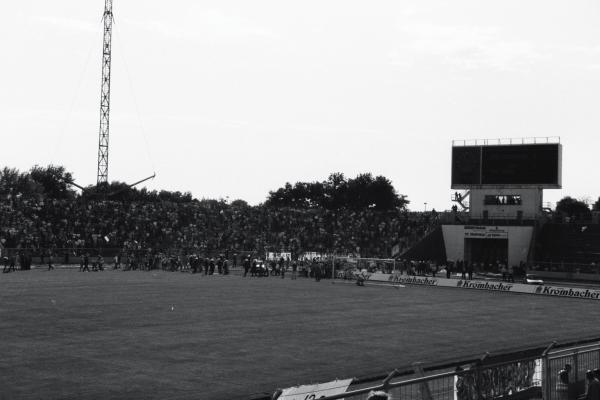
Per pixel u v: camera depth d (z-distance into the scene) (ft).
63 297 147.23
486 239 302.04
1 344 91.81
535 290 210.59
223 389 72.08
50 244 279.69
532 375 63.00
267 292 180.04
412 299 176.86
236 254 300.61
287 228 354.54
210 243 324.19
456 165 303.48
